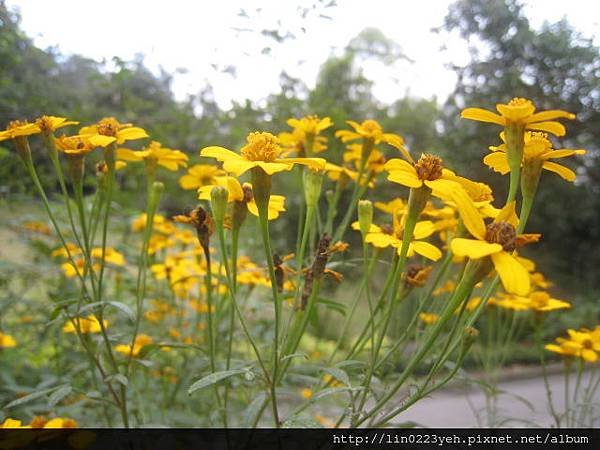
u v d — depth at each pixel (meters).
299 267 0.15
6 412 0.20
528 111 0.12
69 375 0.24
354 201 0.19
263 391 0.17
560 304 0.22
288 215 0.53
